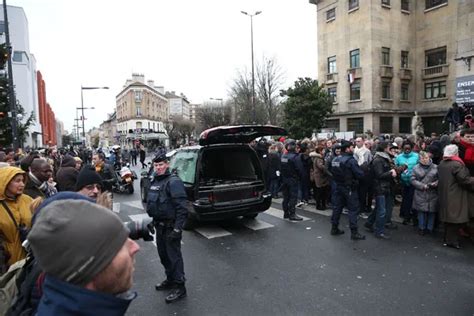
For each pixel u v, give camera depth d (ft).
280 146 36.83
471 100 43.73
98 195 9.11
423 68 114.83
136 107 258.57
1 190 10.30
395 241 20.35
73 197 5.47
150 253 19.61
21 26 127.65
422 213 21.45
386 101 112.27
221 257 18.44
